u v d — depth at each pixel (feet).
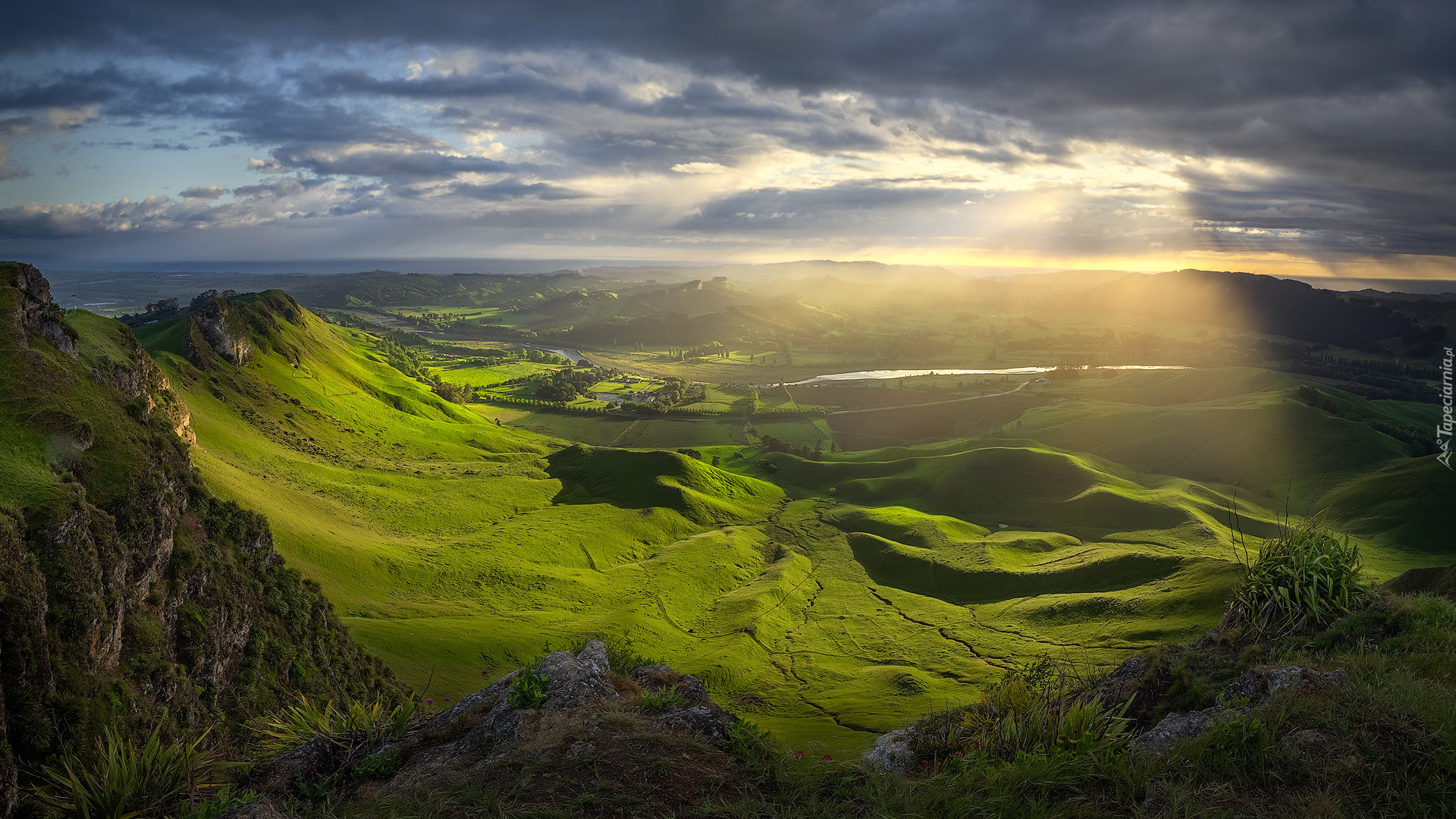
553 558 365.20
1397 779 28.94
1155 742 34.47
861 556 411.54
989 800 29.58
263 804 32.89
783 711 221.05
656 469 513.45
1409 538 438.40
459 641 238.68
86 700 100.53
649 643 273.54
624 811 30.09
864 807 30.83
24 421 145.18
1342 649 44.37
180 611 144.25
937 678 247.50
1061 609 297.53
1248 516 446.60
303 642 176.65
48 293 192.65
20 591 102.06
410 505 404.16
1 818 73.87
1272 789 29.43
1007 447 571.69
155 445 172.76
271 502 305.94
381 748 39.91
